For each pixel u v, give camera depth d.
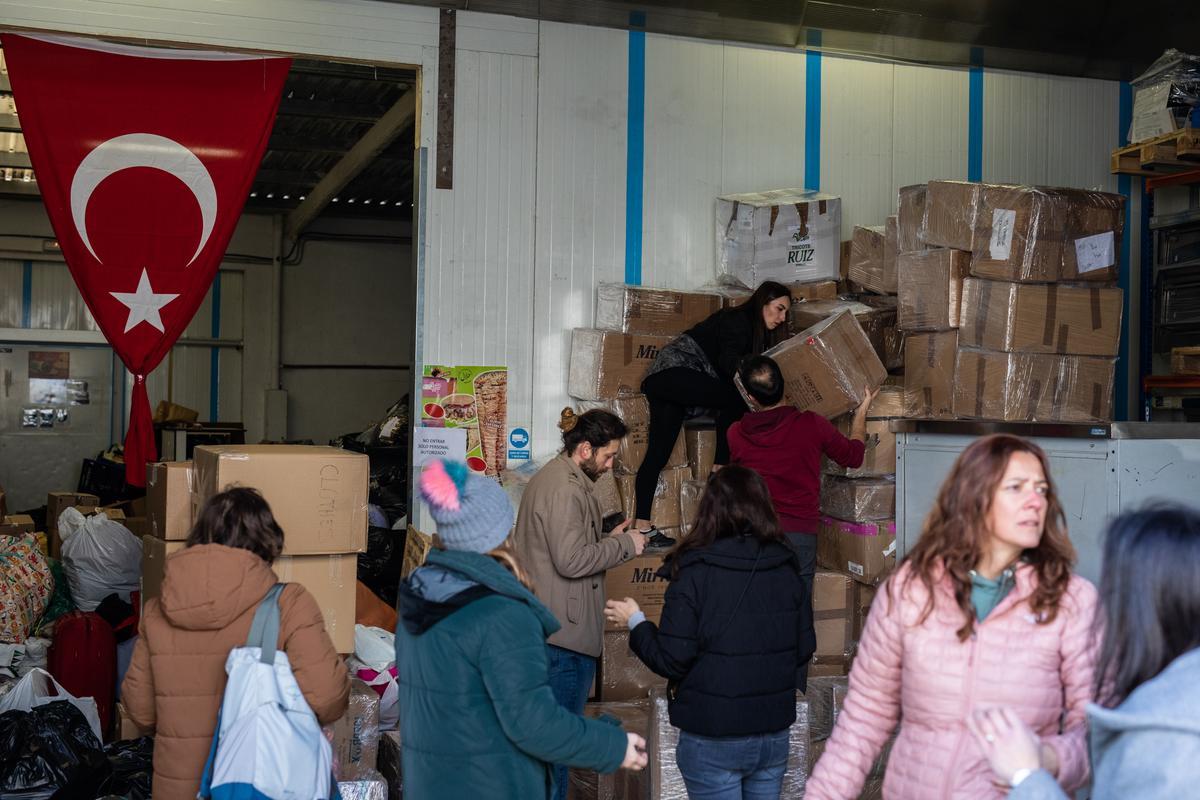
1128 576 1.49
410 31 5.70
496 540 2.23
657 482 5.37
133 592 5.24
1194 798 1.30
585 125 5.98
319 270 12.02
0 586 5.10
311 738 2.41
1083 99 6.94
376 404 12.20
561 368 5.91
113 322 5.27
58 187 5.20
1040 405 4.68
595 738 2.17
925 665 1.90
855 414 4.86
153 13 5.37
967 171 6.70
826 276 5.83
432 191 5.74
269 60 5.49
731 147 6.25
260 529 2.60
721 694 2.81
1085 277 4.71
